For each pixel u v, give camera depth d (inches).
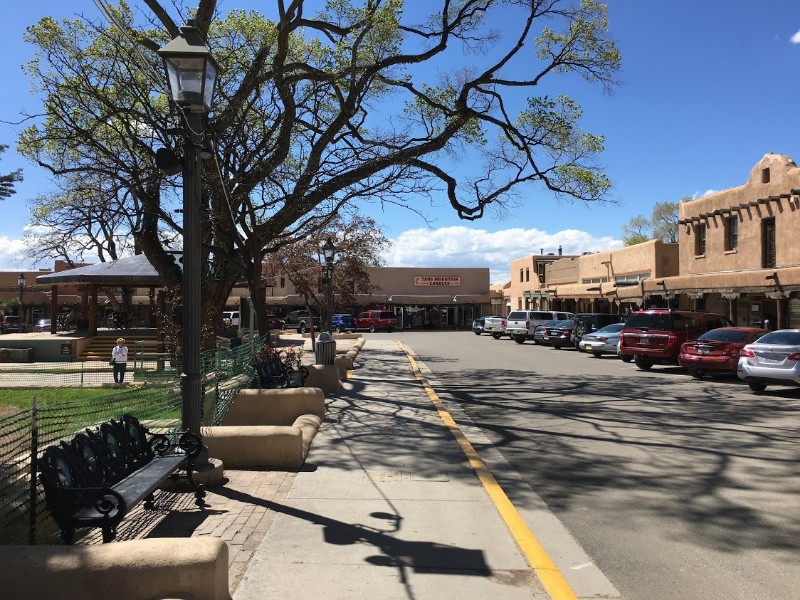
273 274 1184.2
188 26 239.1
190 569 134.4
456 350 1167.0
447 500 235.1
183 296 236.5
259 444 280.2
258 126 602.9
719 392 572.1
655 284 1138.0
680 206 1169.4
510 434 381.1
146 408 283.7
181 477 243.4
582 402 513.0
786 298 844.6
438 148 610.2
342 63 613.0
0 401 521.0
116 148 620.1
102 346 1103.6
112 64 543.8
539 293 2036.2
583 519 226.1
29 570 132.0
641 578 175.3
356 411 438.0
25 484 176.7
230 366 396.5
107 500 165.9
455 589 160.1
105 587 132.8
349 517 213.9
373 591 157.8
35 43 541.3
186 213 237.1
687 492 259.4
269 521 208.8
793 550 196.5
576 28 620.7
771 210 920.3
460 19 596.4
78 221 610.5
